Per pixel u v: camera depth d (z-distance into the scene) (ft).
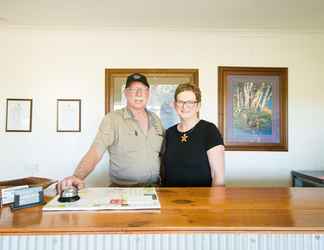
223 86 9.39
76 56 9.30
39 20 8.52
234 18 8.37
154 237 2.32
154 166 5.33
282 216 2.58
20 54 9.22
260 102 9.49
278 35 9.54
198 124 4.86
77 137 9.26
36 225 2.35
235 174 9.39
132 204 2.92
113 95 9.28
